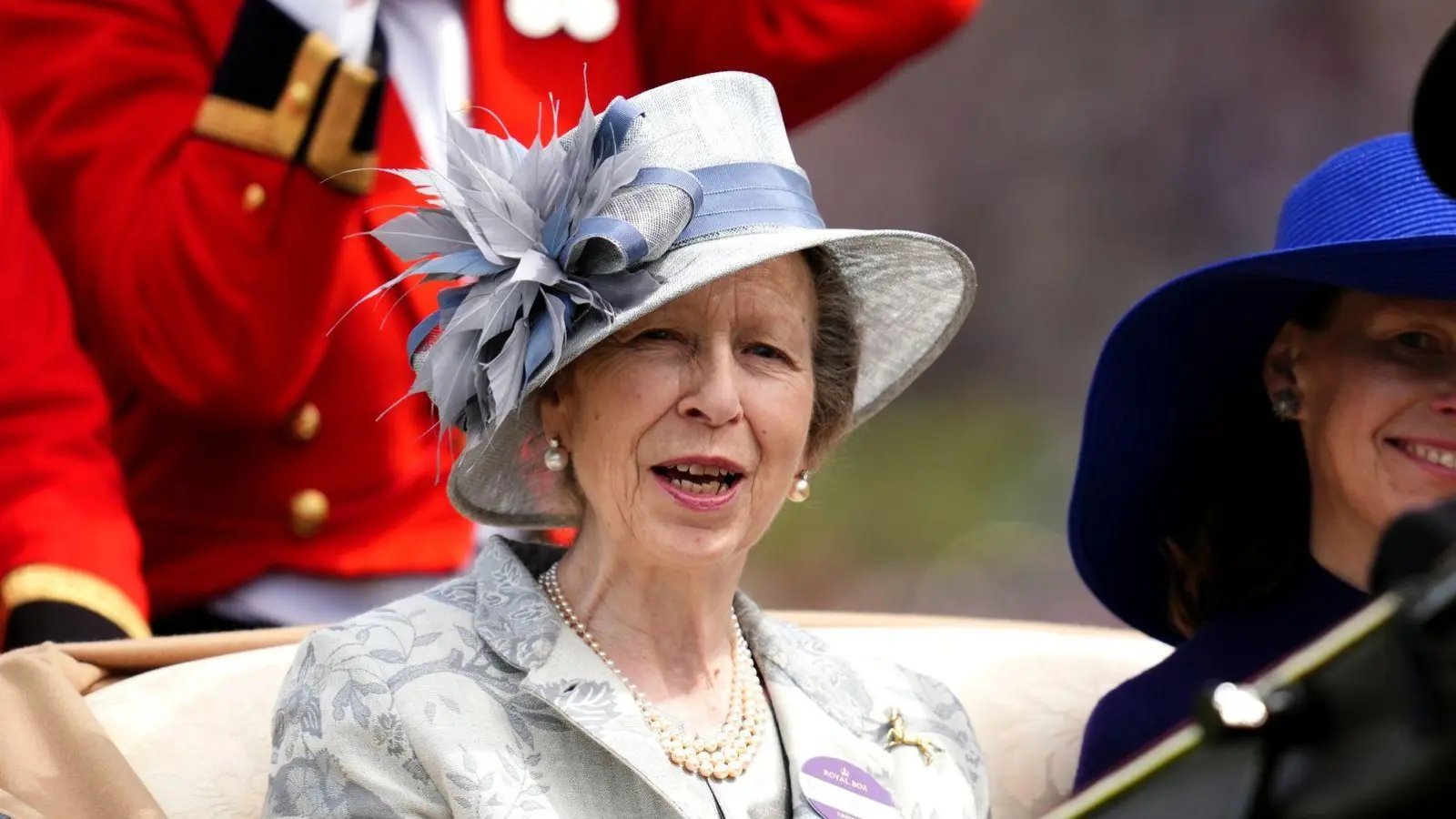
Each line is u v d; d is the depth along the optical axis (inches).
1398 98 1616.6
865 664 253.8
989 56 1750.7
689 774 223.5
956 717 253.8
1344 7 1628.9
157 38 315.9
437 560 326.3
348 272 319.6
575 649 224.5
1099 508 294.0
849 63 387.9
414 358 230.1
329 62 298.2
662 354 220.4
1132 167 1711.4
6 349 284.5
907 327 265.3
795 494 250.4
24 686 237.8
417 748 211.0
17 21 313.3
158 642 259.8
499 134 333.7
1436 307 250.7
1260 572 279.9
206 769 241.1
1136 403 285.4
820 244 225.6
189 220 298.8
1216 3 1674.5
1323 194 267.1
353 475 323.6
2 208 291.6
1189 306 274.4
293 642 269.0
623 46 356.5
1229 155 1674.5
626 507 221.8
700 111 230.4
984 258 1753.2
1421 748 91.1
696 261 218.2
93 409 294.0
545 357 213.9
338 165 299.6
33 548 272.8
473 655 222.2
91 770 228.2
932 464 1533.0
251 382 304.2
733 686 235.9
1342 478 257.9
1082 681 295.7
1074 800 116.2
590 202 216.4
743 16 378.3
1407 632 91.3
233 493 319.9
